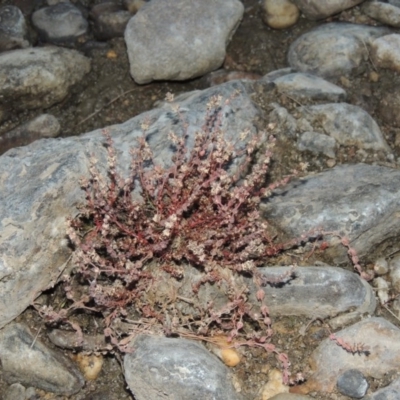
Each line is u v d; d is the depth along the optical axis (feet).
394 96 3.18
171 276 2.58
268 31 3.47
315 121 3.09
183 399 2.35
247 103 3.03
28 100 3.20
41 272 2.57
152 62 3.22
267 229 2.76
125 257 2.53
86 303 2.61
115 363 2.57
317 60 3.29
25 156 2.78
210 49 3.25
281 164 2.98
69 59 3.29
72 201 2.60
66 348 2.57
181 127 2.88
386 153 3.04
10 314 2.55
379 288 2.70
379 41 3.27
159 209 2.61
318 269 2.59
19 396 2.50
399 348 2.46
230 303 2.46
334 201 2.75
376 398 2.40
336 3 3.40
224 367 2.45
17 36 3.37
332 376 2.45
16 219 2.51
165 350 2.39
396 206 2.73
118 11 3.47
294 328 2.60
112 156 2.57
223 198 2.69
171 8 3.28
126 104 3.29
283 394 2.43
